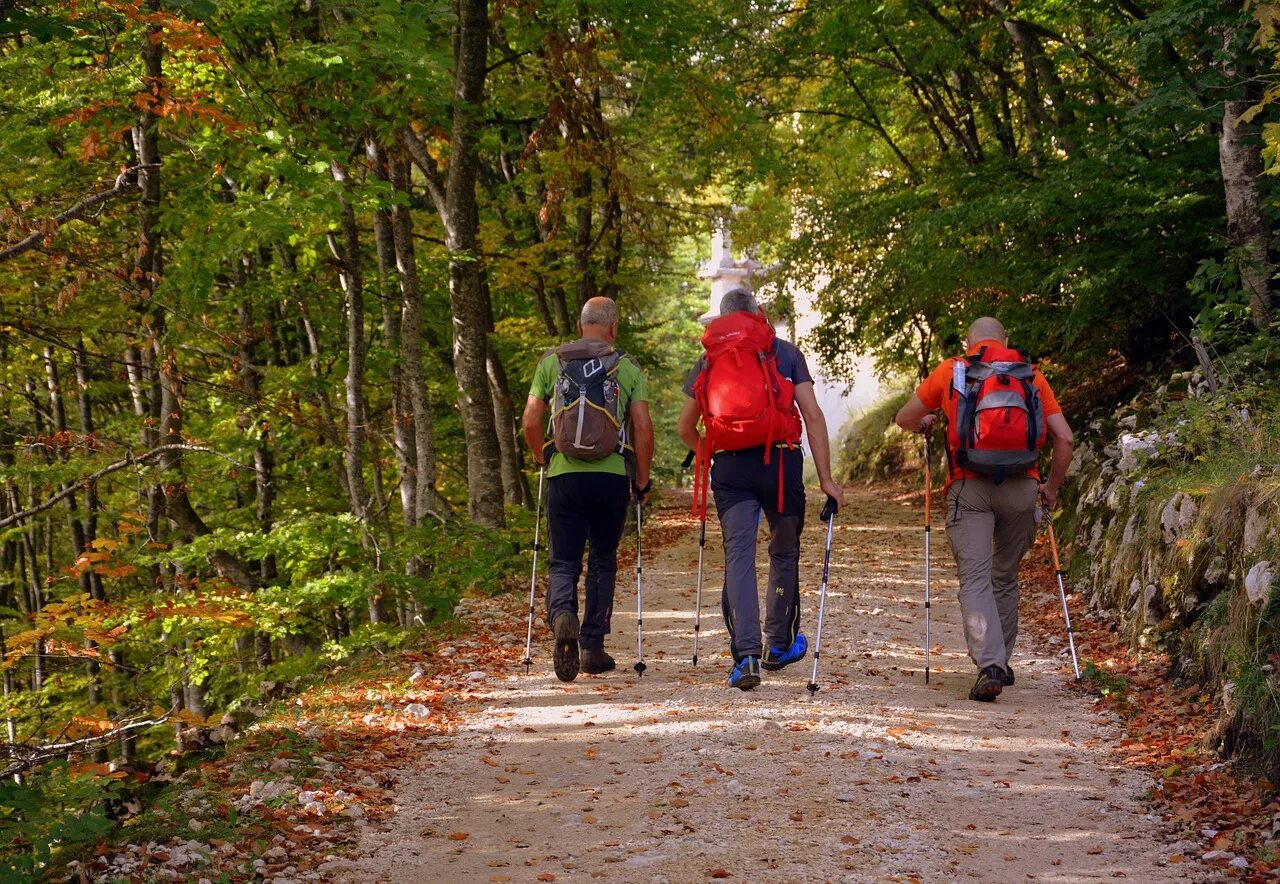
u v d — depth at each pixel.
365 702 6.18
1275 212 8.77
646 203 17.73
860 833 4.05
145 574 10.04
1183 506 6.61
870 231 15.37
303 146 9.01
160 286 9.20
